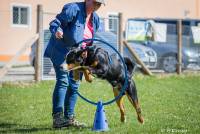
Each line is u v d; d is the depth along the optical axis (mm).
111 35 20344
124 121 10180
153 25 22922
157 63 22891
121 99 10039
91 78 8922
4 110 12297
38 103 13516
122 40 20656
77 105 13016
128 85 9617
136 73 21594
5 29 32469
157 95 15430
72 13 9227
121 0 37719
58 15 9328
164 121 10562
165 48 23000
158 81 19641
